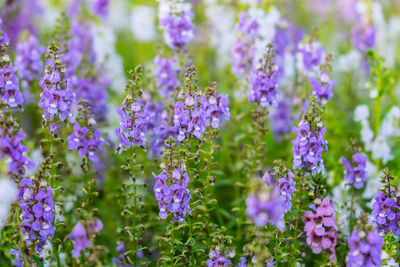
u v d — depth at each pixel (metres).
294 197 1.31
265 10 1.60
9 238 1.25
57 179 1.31
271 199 1.18
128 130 1.29
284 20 1.77
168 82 1.49
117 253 1.41
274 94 1.39
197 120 1.27
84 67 1.66
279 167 1.26
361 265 1.20
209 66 1.80
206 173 1.38
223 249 1.26
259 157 1.46
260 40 1.59
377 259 1.19
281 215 1.26
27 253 1.25
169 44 1.50
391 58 1.83
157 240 1.39
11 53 1.84
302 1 2.30
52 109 1.27
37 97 1.53
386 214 1.27
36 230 1.25
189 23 1.47
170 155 1.24
